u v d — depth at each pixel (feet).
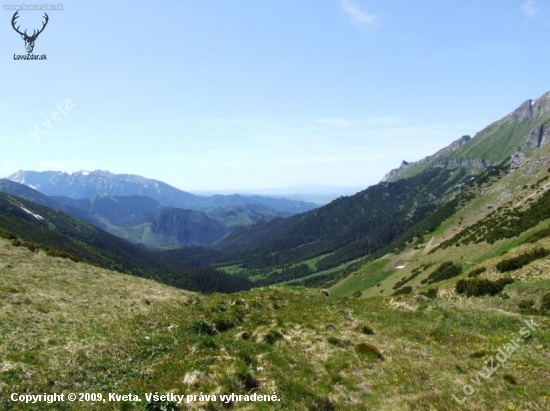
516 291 109.29
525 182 334.44
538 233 159.94
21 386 48.39
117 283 124.26
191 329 78.23
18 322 69.51
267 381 51.70
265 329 73.51
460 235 307.58
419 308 103.60
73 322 75.82
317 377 55.83
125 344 67.36
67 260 141.49
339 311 99.30
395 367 61.05
